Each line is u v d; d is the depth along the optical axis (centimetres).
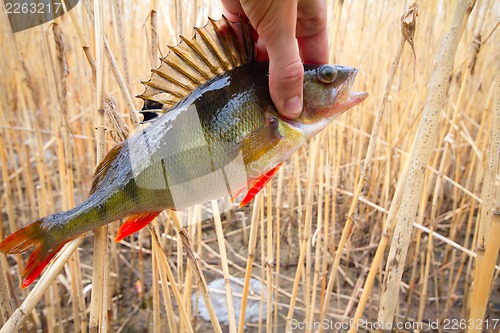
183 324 44
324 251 55
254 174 31
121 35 34
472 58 49
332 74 33
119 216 28
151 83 31
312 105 33
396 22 69
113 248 67
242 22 32
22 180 96
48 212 61
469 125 82
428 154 30
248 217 88
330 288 45
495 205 29
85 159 83
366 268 65
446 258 71
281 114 31
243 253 81
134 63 67
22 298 62
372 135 38
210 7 47
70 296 65
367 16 70
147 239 79
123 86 32
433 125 30
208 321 63
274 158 32
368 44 70
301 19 34
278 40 29
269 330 46
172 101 31
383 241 36
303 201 80
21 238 27
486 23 69
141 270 67
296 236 85
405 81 69
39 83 81
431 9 59
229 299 41
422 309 57
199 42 31
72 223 27
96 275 32
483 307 30
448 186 89
